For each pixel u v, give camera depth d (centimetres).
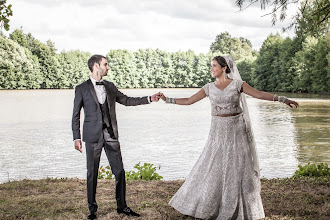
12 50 7556
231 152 362
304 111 2944
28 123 2294
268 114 2781
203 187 364
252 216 357
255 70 7044
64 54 8675
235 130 367
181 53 9800
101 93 378
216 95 373
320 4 600
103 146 384
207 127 2088
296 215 384
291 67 5834
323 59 5091
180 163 1111
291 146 1409
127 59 9094
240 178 357
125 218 379
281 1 577
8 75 7694
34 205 427
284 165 1073
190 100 397
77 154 1285
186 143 1520
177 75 9788
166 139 1634
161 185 532
